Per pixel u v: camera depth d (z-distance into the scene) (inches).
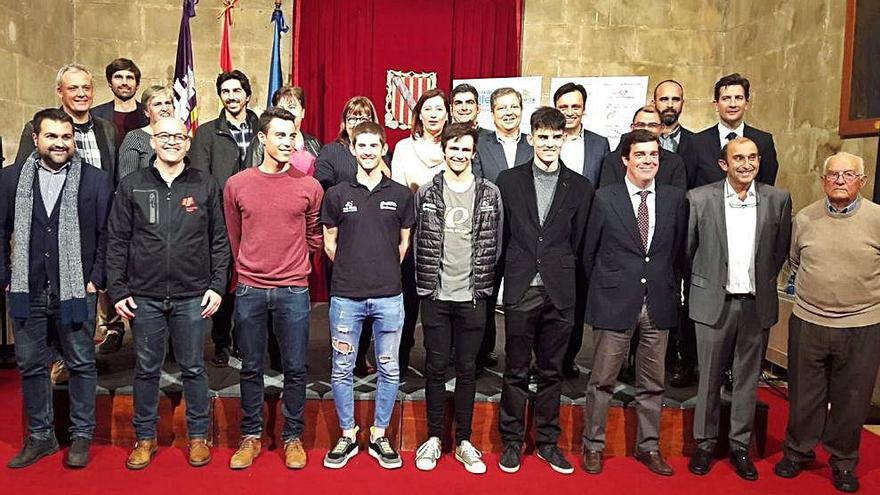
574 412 139.3
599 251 127.6
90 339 126.3
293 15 240.8
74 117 138.9
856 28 189.5
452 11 243.6
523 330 125.4
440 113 139.3
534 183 127.8
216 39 244.1
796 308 130.8
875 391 170.4
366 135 123.0
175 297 123.6
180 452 134.0
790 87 221.8
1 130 198.4
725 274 127.0
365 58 241.9
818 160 209.2
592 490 123.3
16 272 121.6
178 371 145.9
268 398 136.8
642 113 146.1
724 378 141.2
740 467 130.7
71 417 127.6
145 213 121.6
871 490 126.8
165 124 120.5
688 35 257.9
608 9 255.0
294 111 148.7
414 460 133.3
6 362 186.1
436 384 129.0
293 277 124.3
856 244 122.9
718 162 145.6
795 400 130.9
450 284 124.6
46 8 220.8
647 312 126.1
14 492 116.6
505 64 247.6
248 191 123.3
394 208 125.9
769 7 232.4
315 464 130.6
